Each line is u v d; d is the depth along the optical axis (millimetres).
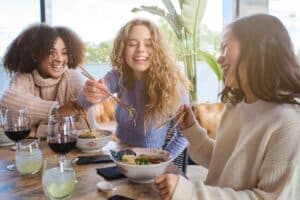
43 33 1959
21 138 1310
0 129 1464
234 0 3621
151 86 1588
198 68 3764
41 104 1803
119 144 1498
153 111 1580
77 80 2016
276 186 835
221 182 999
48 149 1399
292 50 946
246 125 1014
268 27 933
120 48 1651
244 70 974
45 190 911
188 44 3373
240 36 956
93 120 1740
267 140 891
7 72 2104
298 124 869
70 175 908
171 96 1591
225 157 1133
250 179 933
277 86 933
